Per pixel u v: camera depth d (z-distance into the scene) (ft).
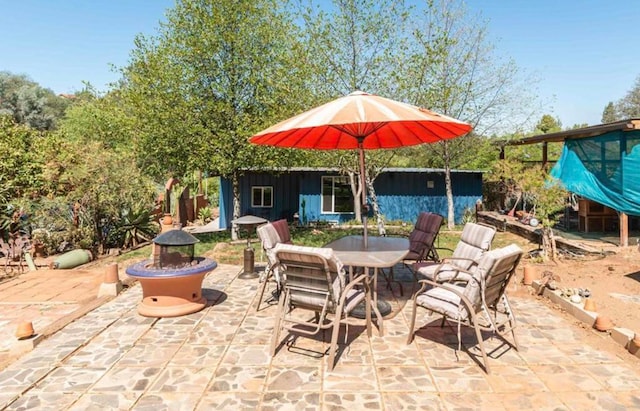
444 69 40.88
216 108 33.35
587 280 19.17
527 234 34.47
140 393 9.32
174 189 51.47
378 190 50.14
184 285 14.70
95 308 15.57
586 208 32.50
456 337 12.57
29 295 18.69
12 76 126.21
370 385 9.66
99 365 10.73
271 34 34.53
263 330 13.24
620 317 14.38
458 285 14.64
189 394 9.27
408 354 11.37
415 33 34.81
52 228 29.22
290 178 50.62
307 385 9.66
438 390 9.42
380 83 33.30
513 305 15.81
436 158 57.06
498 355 11.28
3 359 11.72
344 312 11.15
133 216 32.63
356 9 32.35
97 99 61.57
